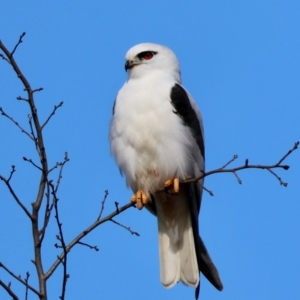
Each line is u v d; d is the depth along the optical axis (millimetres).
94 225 7969
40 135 7496
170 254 10414
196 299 10008
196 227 10375
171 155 10062
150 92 10172
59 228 7164
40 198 7258
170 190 10289
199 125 10570
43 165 7410
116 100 10484
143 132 10016
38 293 6695
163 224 10586
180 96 10172
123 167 10367
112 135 10336
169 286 10180
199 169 10500
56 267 6992
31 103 7543
